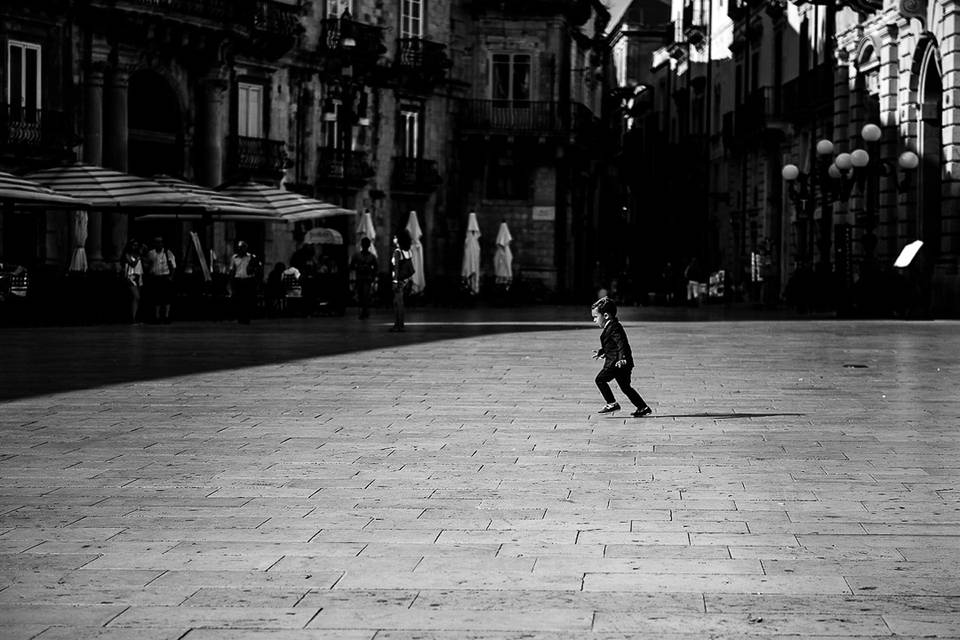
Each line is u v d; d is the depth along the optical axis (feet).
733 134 232.73
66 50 145.89
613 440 43.45
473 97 219.20
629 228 329.72
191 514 31.40
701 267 248.32
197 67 162.61
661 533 29.19
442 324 124.98
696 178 271.08
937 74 143.74
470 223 198.29
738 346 89.76
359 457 39.83
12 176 114.73
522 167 221.87
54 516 31.19
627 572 25.70
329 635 21.74
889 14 150.92
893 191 152.97
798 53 197.88
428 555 27.17
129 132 155.43
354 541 28.48
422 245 209.05
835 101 170.71
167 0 152.66
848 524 30.09
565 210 226.17
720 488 34.71
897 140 151.84
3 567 26.25
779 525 29.99
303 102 184.03
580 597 23.91
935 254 143.64
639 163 330.95
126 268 121.60
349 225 193.88
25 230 141.79
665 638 21.49
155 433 44.91
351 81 189.47
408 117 205.67
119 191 123.65
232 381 62.90
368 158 197.06
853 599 23.73
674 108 315.99
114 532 29.45
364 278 137.39
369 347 87.66
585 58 254.06
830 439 43.62
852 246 162.20
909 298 140.36
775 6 205.57
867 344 91.45
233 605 23.50
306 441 43.14
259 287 142.31
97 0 146.41
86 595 24.20
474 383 62.34
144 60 154.51
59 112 142.41
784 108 200.34
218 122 165.27
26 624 22.39
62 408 51.85
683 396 56.65
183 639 21.57
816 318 142.92
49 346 87.04
